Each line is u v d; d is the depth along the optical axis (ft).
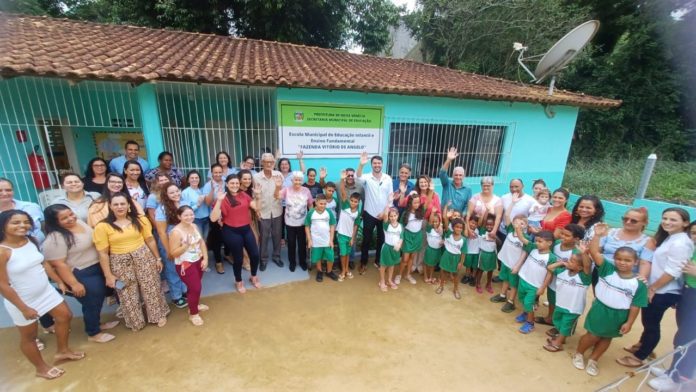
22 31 16.83
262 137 17.90
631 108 43.80
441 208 15.78
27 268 8.04
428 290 14.32
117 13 36.40
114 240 9.90
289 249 14.89
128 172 12.17
